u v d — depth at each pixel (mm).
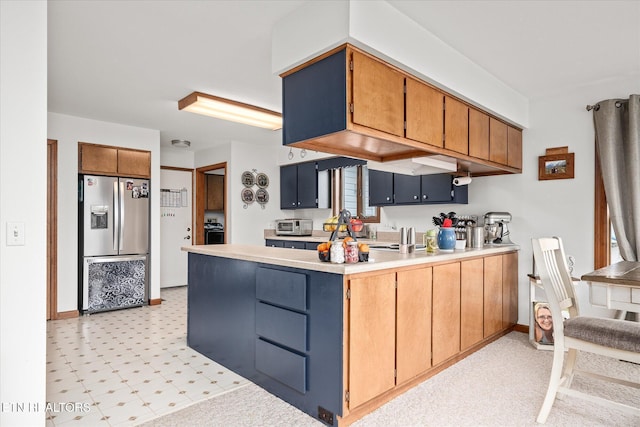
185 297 5391
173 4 2127
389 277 2213
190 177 6383
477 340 3070
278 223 5797
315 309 2082
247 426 1997
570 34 2502
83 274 4359
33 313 1616
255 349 2504
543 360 2918
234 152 5602
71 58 2801
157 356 3049
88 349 3197
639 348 1776
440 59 2570
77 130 4305
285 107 2383
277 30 2348
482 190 3992
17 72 1604
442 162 3117
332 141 2357
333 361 1978
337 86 2051
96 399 2291
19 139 1602
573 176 3447
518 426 1994
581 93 3426
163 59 2828
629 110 3053
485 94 3076
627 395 2330
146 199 4836
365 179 5234
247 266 2625
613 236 3318
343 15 1948
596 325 1968
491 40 2592
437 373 2664
